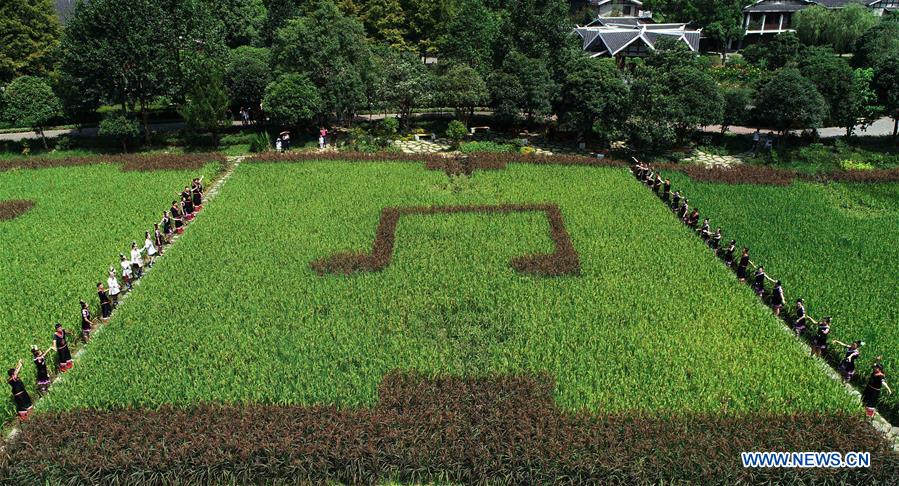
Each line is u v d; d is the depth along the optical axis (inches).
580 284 1173.1
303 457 767.7
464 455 768.9
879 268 1250.6
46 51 2576.3
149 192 1653.5
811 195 1667.1
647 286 1165.7
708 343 985.5
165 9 2135.8
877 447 773.3
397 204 1578.5
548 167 1878.7
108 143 2208.4
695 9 3718.0
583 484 746.8
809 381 900.0
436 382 890.1
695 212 1455.5
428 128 2391.7
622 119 2020.2
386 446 774.5
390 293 1136.8
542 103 2121.1
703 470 739.4
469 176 1808.6
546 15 2272.4
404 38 3435.0
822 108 1946.4
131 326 1024.9
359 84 2151.8
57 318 1056.2
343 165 1891.0
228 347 968.3
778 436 789.9
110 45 1971.0
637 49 2947.8
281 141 2124.8
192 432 794.8
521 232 1405.0
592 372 905.5
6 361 935.7
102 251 1312.7
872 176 1792.6
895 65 2065.7
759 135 2183.8
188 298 1109.7
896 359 951.0
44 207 1551.4
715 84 2012.8
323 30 2202.3
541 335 1005.8
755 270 1241.4
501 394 869.8
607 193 1664.6
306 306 1089.4
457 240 1366.9
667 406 842.2
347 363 935.7
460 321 1047.6
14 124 2041.1
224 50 2320.4
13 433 836.0
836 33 3203.7
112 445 775.7
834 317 1061.8
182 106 2112.5
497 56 2393.0
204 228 1422.2
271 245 1330.0
